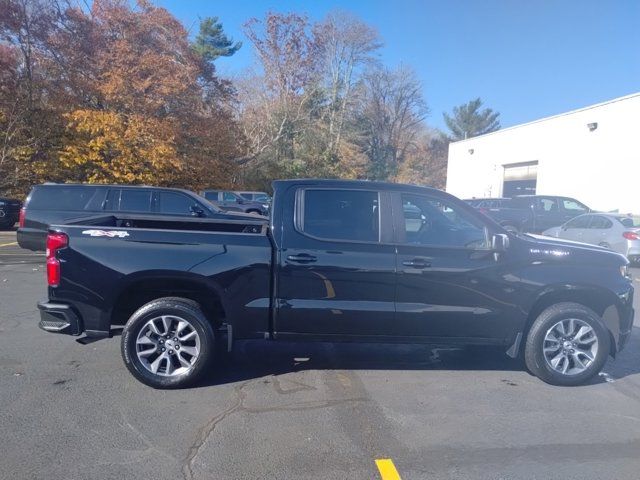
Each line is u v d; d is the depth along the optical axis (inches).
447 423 168.2
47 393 187.8
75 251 190.4
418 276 194.9
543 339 200.7
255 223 242.5
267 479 134.5
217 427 163.0
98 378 203.2
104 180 882.8
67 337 255.8
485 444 154.5
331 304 193.9
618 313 207.5
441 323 197.8
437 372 216.5
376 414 174.4
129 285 192.1
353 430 162.4
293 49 1663.4
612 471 139.9
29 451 146.5
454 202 204.4
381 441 155.5
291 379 205.8
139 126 882.1
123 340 190.7
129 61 927.0
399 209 201.0
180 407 177.5
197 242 192.7
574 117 1216.2
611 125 1105.4
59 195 448.5
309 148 1712.6
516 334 201.9
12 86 855.1
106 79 909.8
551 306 203.3
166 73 949.8
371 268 193.5
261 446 151.3
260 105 1651.1
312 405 180.9
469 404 183.9
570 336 202.5
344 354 237.8
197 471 137.6
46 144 896.9
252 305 193.5
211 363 195.2
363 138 2362.2
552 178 1293.1
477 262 197.6
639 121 1032.2
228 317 194.1
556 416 174.9
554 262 201.9
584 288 202.2
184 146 1015.0
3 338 253.0
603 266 204.8
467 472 138.7
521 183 1453.0
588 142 1171.9
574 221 649.0
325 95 2030.0
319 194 200.7
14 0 844.0
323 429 162.7
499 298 198.5
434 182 2775.6
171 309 191.2
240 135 1193.4
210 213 453.1
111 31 967.6
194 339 193.8
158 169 908.0
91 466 139.3
